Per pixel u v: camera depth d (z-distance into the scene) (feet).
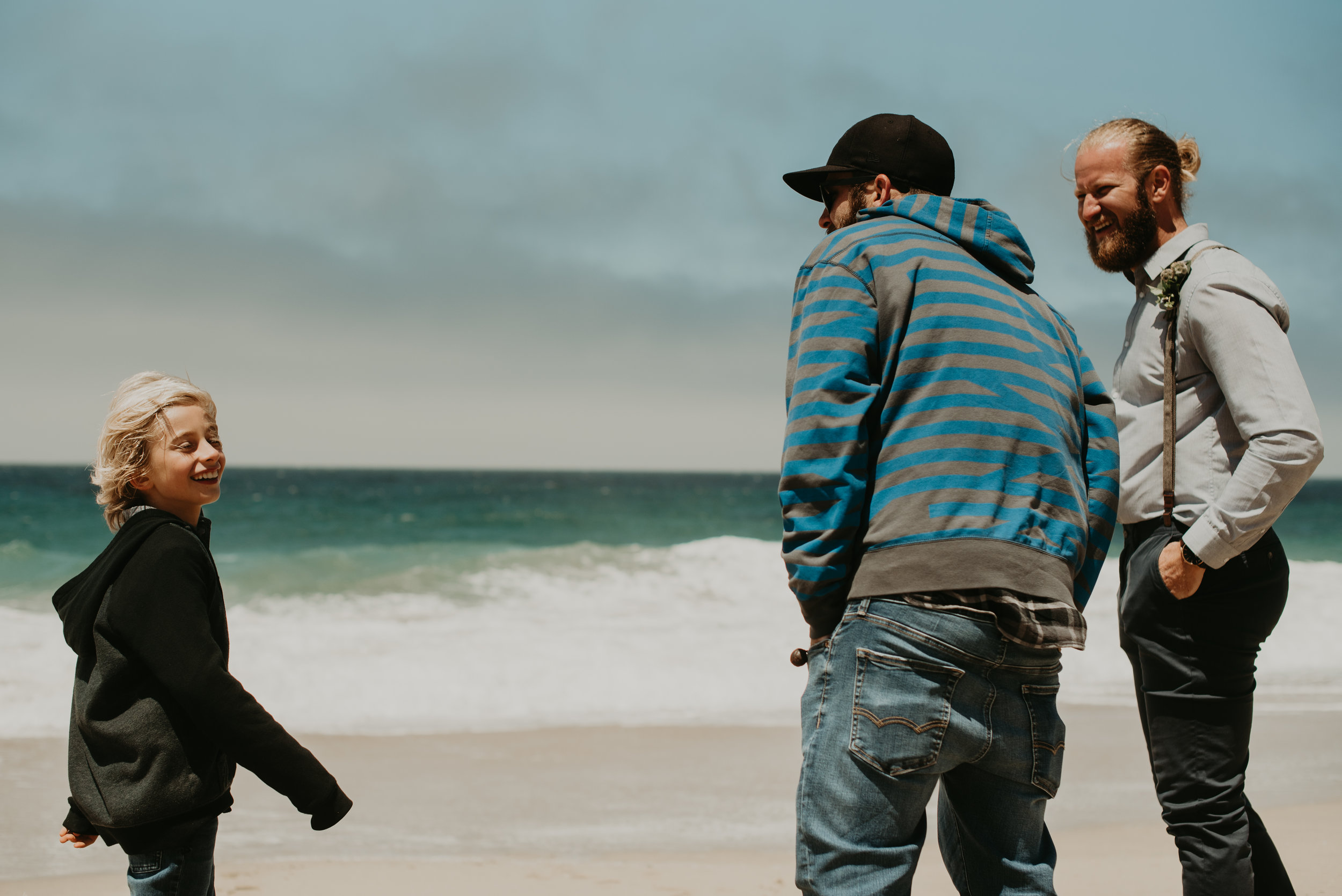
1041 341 5.56
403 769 15.44
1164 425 6.95
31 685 20.44
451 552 54.49
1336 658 25.20
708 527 104.12
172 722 5.49
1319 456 6.16
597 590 36.11
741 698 20.89
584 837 12.41
